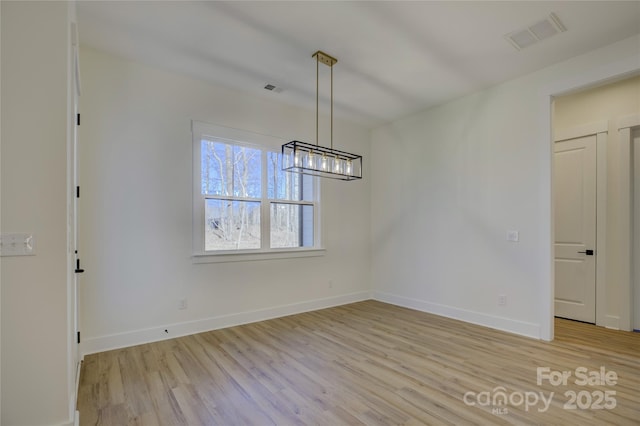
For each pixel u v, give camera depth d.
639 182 3.53
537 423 1.88
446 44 2.86
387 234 4.98
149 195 3.23
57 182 1.66
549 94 3.27
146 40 2.81
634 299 3.54
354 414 1.98
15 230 1.57
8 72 1.58
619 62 2.82
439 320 4.00
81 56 2.90
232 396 2.19
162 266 3.29
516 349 3.02
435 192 4.35
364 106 4.35
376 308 4.60
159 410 2.03
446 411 2.01
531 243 3.40
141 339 3.15
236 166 3.89
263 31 2.68
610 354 2.90
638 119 3.48
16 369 1.57
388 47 2.91
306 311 4.41
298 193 4.48
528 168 3.44
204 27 2.62
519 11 2.40
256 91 3.87
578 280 3.92
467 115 4.01
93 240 2.92
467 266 3.97
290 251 4.27
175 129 3.41
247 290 3.88
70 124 1.81
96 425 1.87
